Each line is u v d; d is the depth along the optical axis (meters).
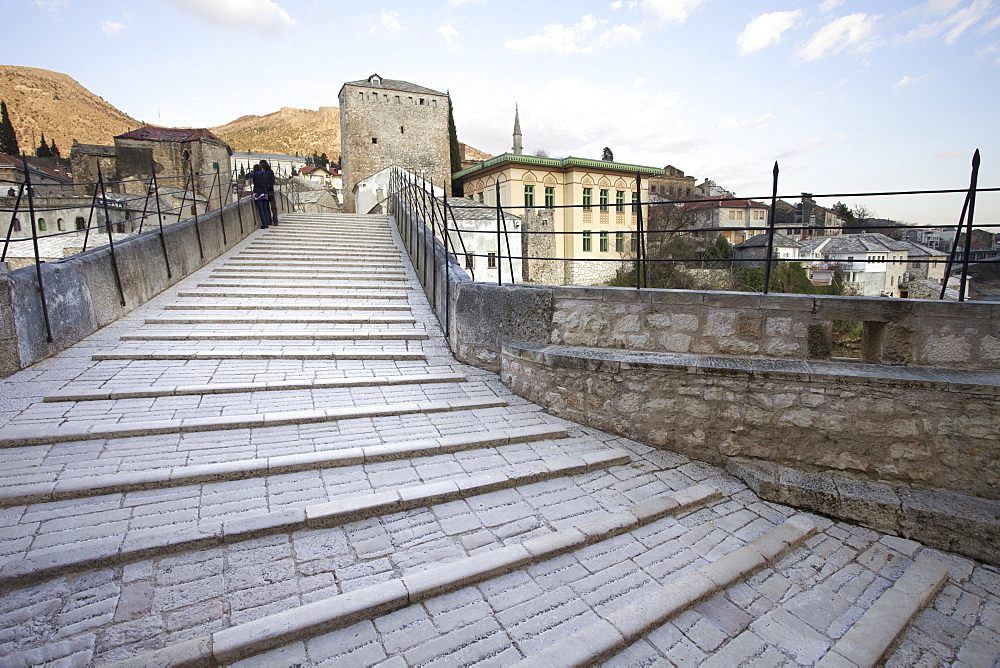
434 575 3.07
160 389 5.19
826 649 2.97
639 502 4.23
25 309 5.68
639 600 3.10
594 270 42.66
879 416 4.55
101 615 2.62
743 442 4.95
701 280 27.53
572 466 4.56
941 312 4.66
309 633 2.63
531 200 41.31
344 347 7.17
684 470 4.89
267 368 6.23
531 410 5.72
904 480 4.52
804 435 4.76
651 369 5.17
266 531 3.31
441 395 5.85
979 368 4.60
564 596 3.14
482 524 3.72
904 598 3.47
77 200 26.19
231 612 2.71
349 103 45.41
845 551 4.01
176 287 9.33
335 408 5.16
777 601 3.36
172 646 2.43
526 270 40.12
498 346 6.63
